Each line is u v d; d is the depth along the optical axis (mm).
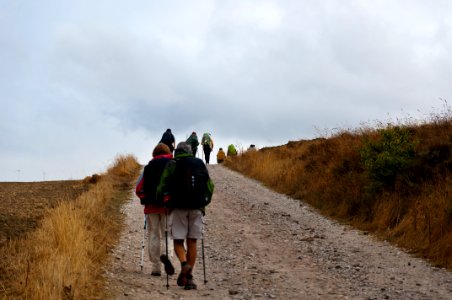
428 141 14688
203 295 7531
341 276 8805
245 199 17812
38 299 6281
